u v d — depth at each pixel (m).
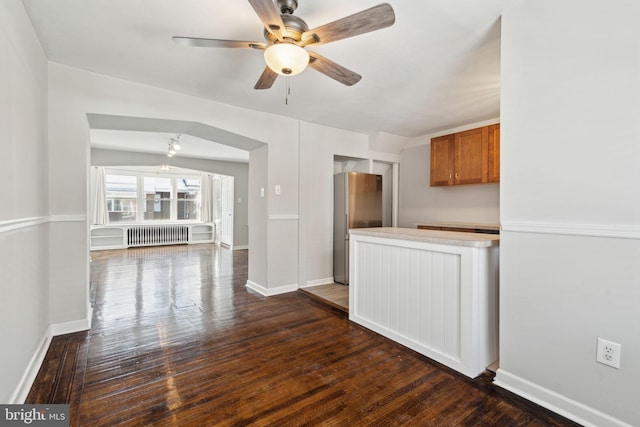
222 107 3.32
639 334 1.35
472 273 1.92
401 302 2.39
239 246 7.75
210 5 1.74
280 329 2.69
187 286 4.13
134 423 1.50
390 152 5.02
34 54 2.00
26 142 1.83
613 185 1.42
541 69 1.65
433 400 1.71
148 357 2.17
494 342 2.07
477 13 1.80
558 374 1.61
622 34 1.39
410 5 1.71
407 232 2.58
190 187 8.55
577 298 1.54
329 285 4.19
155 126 3.24
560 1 1.58
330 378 1.92
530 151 1.70
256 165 4.02
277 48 1.62
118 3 1.72
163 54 2.30
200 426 1.49
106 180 7.29
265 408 1.63
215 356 2.20
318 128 4.17
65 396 1.71
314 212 4.17
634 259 1.37
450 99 3.19
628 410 1.38
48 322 2.43
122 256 6.37
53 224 2.47
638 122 1.35
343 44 2.12
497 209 3.98
